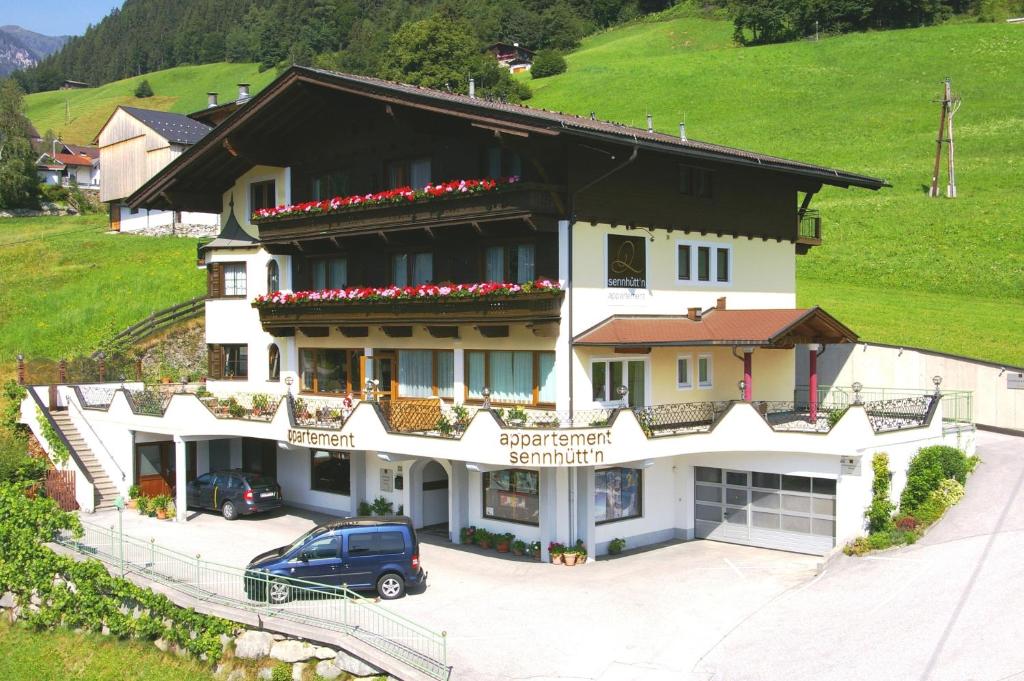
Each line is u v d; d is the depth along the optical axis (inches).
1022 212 2474.2
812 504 1043.3
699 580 948.0
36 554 1019.3
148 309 1987.0
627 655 753.0
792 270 1378.0
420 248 1174.3
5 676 925.2
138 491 1378.0
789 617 815.1
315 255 1318.9
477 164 1095.6
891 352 1470.2
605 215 1067.9
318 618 812.0
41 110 6840.6
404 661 737.0
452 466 1131.3
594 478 1053.2
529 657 753.0
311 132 1310.3
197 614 864.3
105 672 887.1
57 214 3378.4
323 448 1147.9
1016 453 1262.3
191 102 6491.1
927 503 1039.0
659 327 1085.1
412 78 3818.9
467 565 1027.9
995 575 847.7
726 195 1242.0
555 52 5068.9
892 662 700.0
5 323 1961.1
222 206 1491.1
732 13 5610.2
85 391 1473.9
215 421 1256.8
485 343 1114.7
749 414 1047.6
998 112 3459.6
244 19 7765.8
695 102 4067.4
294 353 1358.3
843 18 4891.7
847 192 2910.9
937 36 4340.6
